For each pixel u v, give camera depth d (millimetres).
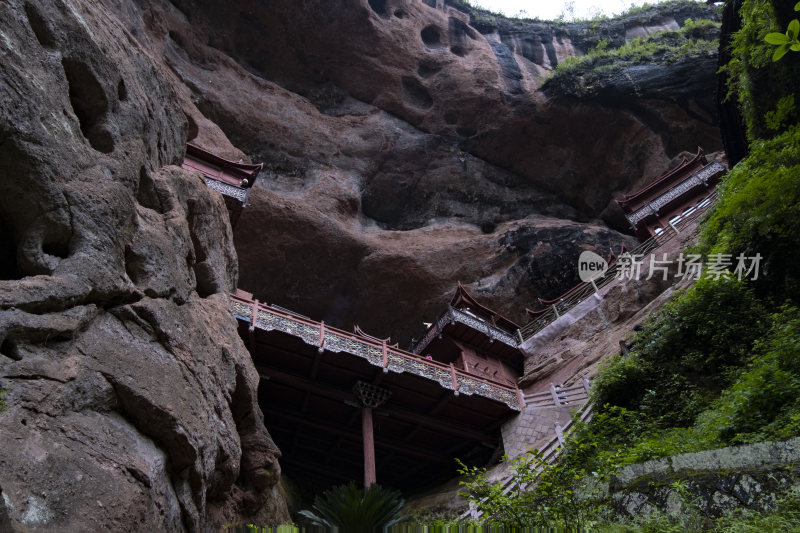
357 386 16047
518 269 28969
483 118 33281
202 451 7523
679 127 31188
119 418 6477
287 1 30516
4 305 5832
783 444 5562
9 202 6832
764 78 12844
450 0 39312
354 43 32656
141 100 9664
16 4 7387
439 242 29781
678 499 5828
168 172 10438
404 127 33062
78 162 7562
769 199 11773
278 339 14867
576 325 20859
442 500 15719
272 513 10711
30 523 4723
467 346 21109
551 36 39562
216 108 28109
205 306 10188
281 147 29859
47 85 7445
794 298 11109
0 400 5258
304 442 18094
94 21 9164
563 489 6871
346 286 28391
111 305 7258
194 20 29391
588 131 32625
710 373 11531
